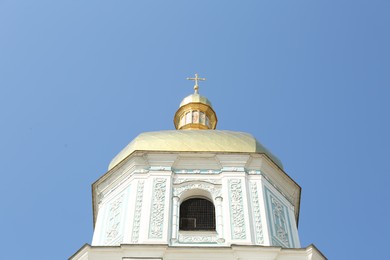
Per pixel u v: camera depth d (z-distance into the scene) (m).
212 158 31.72
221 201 29.80
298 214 34.00
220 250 26.41
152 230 28.11
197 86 46.72
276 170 32.56
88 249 26.62
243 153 31.83
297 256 26.52
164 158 31.61
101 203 31.97
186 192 30.38
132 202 29.73
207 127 43.34
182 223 29.52
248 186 30.64
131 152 32.53
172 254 26.41
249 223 28.58
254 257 26.31
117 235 28.92
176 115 44.47
